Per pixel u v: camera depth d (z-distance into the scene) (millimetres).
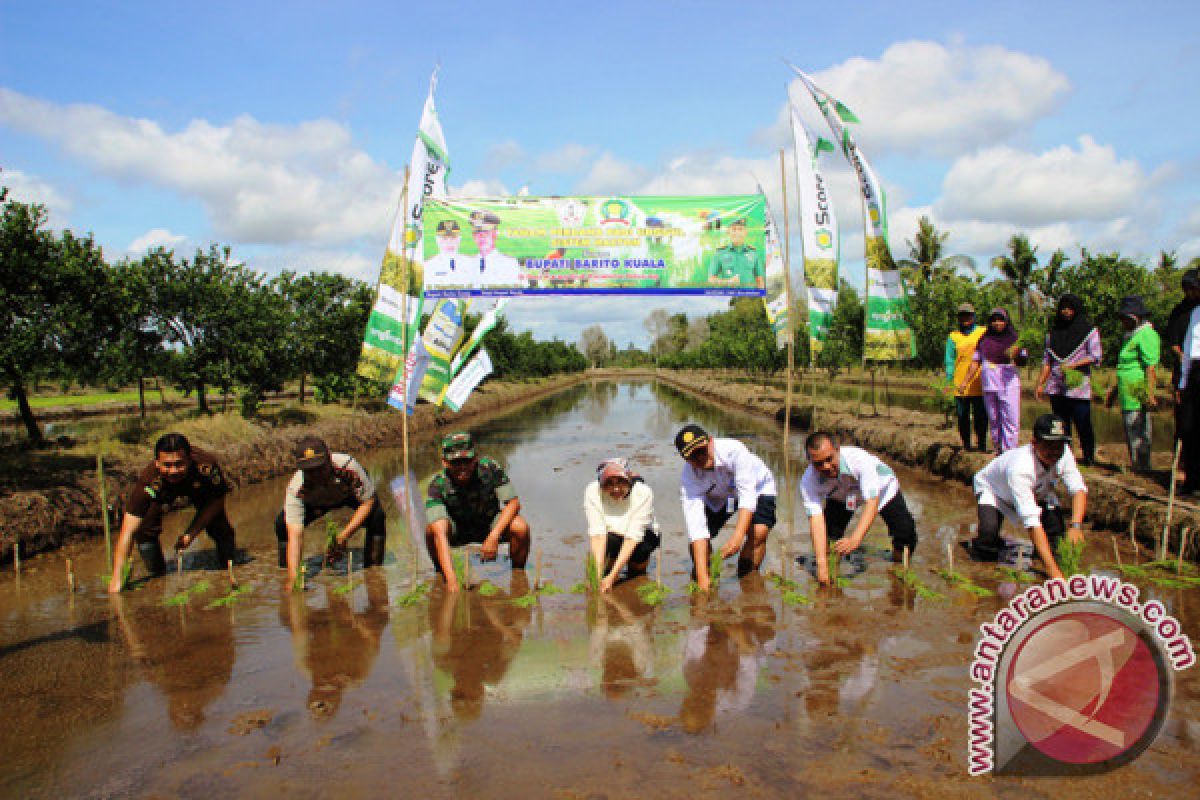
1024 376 31562
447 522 5586
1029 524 5211
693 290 8516
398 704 3537
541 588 5410
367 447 16562
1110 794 2625
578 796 2699
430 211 8328
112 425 14953
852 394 29172
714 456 5500
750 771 2846
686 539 7184
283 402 24484
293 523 5613
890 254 9445
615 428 20266
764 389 32469
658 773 2850
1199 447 6387
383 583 5770
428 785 2801
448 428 21172
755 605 4926
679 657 4047
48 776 2949
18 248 10648
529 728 3256
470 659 4098
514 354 41500
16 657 4309
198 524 6258
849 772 2818
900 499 5699
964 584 5184
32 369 11367
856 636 4285
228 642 4480
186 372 16016
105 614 5121
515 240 8414
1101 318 17266
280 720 3396
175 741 3221
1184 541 5484
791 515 6090
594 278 8469
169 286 15625
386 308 7406
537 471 12102
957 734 3088
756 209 8445
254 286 17859
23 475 8523
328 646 4363
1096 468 7773
